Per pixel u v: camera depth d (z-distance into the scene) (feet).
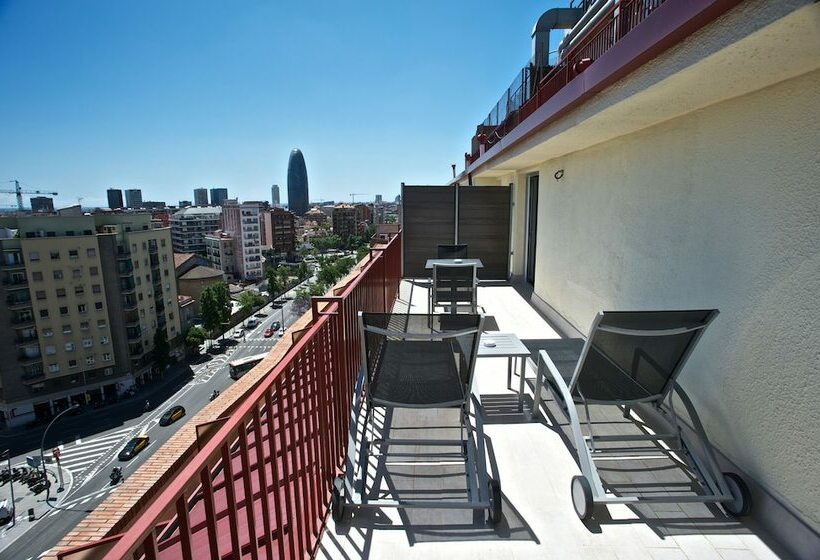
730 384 7.30
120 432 123.24
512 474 7.95
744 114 6.95
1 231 122.62
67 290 131.23
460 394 7.68
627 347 7.14
